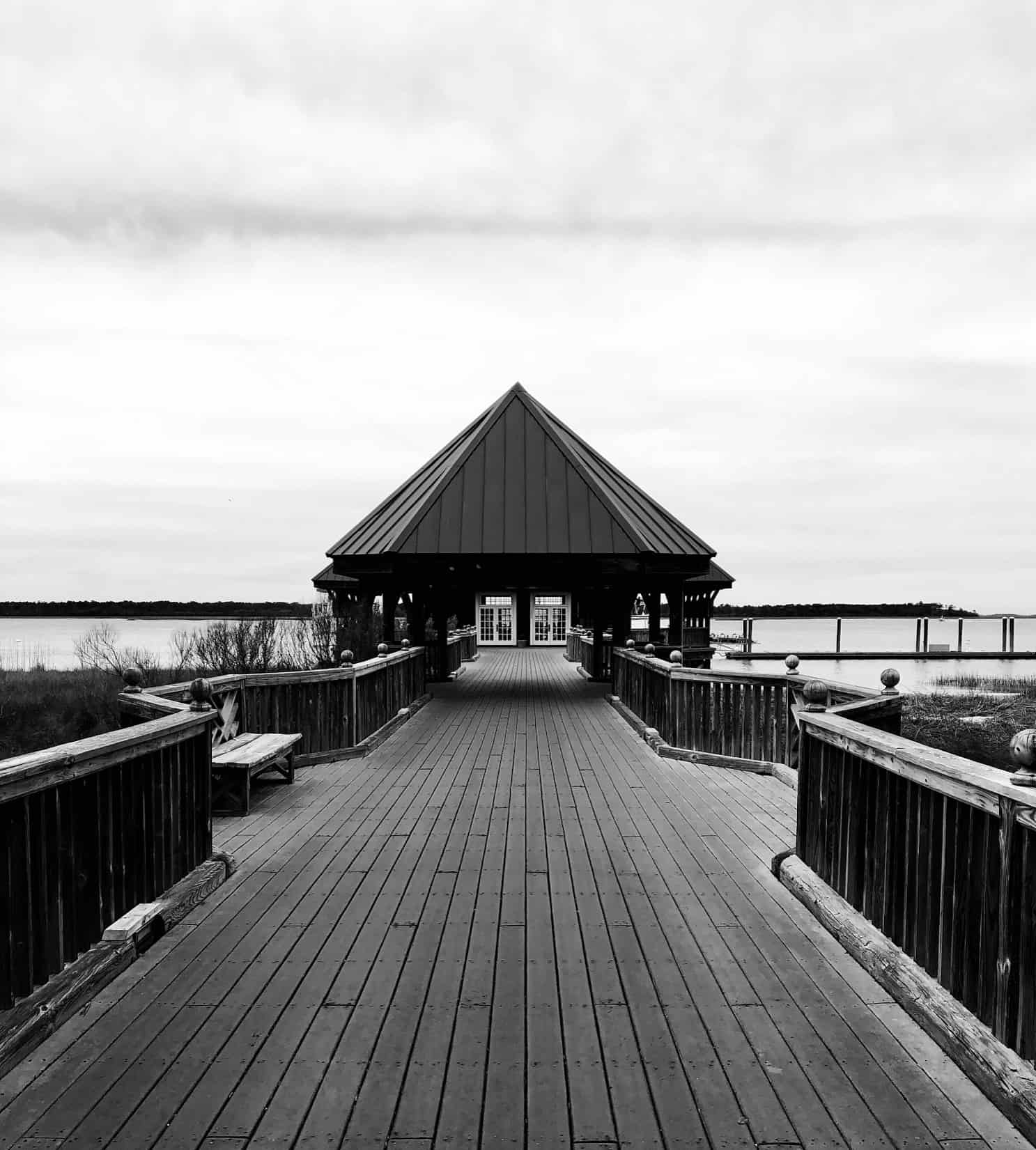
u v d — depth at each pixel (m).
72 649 41.62
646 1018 3.17
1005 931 2.66
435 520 13.86
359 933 3.99
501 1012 3.21
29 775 2.99
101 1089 2.71
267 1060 2.88
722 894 4.52
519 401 16.22
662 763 8.28
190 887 4.32
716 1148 2.42
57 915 3.27
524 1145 2.43
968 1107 2.61
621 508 14.34
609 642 16.88
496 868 4.98
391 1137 2.47
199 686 4.67
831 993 3.37
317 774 7.77
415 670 12.73
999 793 2.65
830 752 4.31
